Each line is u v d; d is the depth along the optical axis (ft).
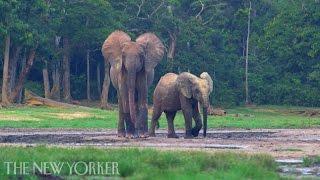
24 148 64.69
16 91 178.09
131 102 86.69
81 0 194.39
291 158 67.05
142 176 47.85
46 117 143.54
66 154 58.54
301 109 213.25
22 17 176.76
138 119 89.04
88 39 196.24
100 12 194.80
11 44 177.27
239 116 174.19
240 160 55.52
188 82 94.07
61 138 93.81
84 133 106.63
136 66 86.79
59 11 189.47
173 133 97.19
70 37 198.08
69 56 207.41
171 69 218.38
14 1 166.30
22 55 191.01
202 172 50.60
